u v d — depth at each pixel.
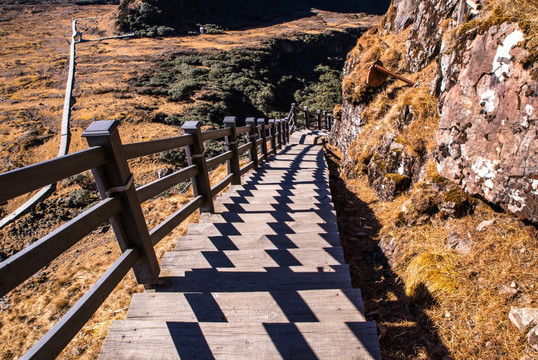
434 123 5.05
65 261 8.23
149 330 1.88
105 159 1.89
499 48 3.24
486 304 2.59
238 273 2.58
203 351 1.77
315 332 1.81
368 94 8.93
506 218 3.08
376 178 6.01
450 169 3.77
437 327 2.62
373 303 3.16
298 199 4.79
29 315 6.05
